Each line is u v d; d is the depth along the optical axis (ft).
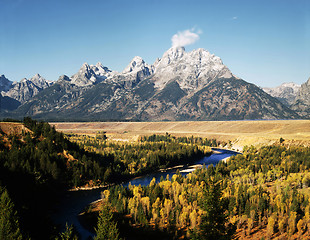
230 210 323.98
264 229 308.81
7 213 234.17
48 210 387.55
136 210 341.82
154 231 313.94
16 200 350.23
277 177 478.18
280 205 328.90
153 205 350.64
